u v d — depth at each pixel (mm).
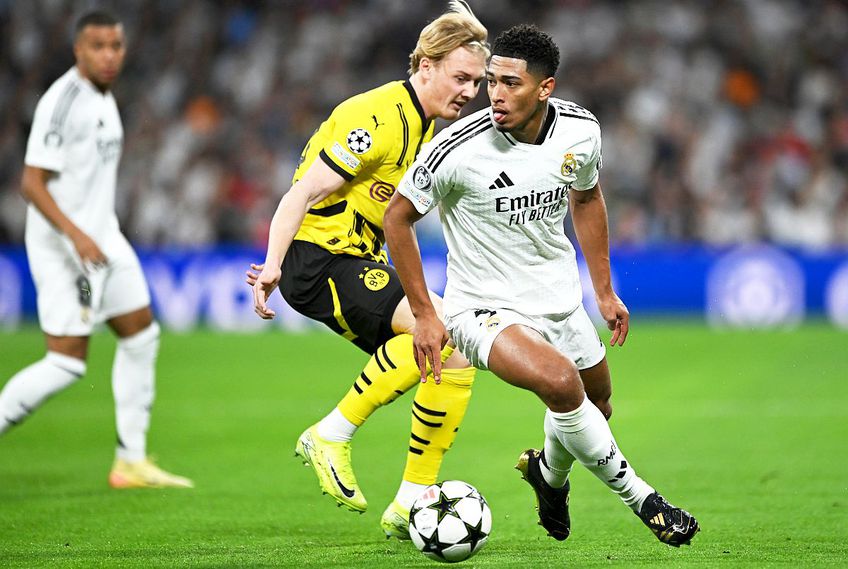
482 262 16188
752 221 65062
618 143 67062
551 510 17328
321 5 76062
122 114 71188
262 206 67250
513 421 33938
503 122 15109
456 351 17703
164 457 27859
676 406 36219
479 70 18656
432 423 17734
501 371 15297
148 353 23859
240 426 32938
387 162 18703
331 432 18469
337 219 19000
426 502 15586
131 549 17359
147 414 24031
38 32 74812
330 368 46438
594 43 72750
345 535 18750
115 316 23516
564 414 15141
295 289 19188
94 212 23312
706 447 28625
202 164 68438
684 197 65375
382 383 18047
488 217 15812
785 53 72938
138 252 60812
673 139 67625
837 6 74875
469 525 15391
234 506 21531
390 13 75125
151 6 75688
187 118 71312
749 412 34875
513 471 25500
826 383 41156
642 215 64688
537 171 15531
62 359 22688
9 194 67750
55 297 22641
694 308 60250
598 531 18906
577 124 15773
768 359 47469
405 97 18641
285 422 33656
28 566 15977
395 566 15844
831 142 69312
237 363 47938
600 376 17125
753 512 20328
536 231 15953
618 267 60500
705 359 47812
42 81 73750
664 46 72625
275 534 18812
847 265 59188
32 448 29766
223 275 61125
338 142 18234
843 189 66750
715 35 73375
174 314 60750
